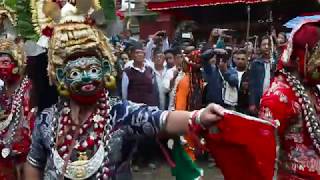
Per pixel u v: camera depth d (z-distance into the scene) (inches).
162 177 289.7
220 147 101.9
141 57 307.7
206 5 663.8
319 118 136.7
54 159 103.6
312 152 136.0
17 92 159.5
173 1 693.9
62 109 107.0
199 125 96.5
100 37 106.7
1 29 157.8
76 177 101.7
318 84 139.2
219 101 303.3
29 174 109.3
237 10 697.0
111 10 118.6
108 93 107.0
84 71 103.4
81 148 102.9
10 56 157.2
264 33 673.0
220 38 457.1
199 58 293.3
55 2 110.1
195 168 100.4
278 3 661.9
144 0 792.9
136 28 828.6
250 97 304.3
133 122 102.3
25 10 151.6
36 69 159.3
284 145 139.0
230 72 310.2
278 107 133.5
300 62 137.3
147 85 305.9
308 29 137.2
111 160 102.3
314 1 645.9
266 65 307.0
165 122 100.0
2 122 158.1
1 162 157.8
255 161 102.6
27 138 158.7
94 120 104.0
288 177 138.4
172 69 325.1
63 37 103.9
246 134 100.7
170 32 786.2
